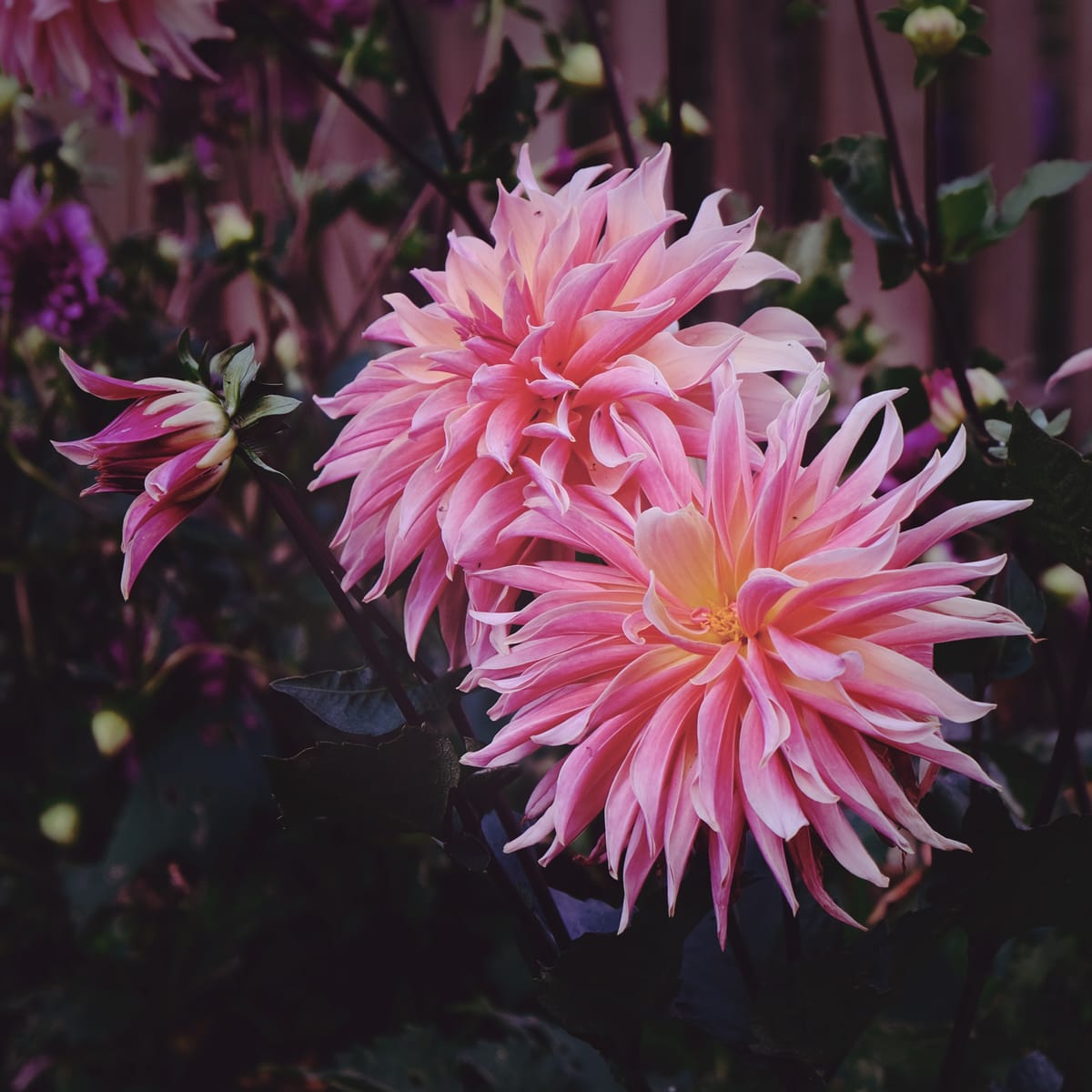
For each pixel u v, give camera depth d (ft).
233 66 4.07
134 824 3.85
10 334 4.32
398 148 2.96
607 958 2.10
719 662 1.98
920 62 2.60
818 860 2.14
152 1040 3.77
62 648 4.36
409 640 2.15
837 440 2.03
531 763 3.62
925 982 3.02
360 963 3.90
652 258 2.15
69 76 2.94
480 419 2.09
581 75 3.54
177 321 4.78
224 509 4.20
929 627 1.95
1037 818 2.34
